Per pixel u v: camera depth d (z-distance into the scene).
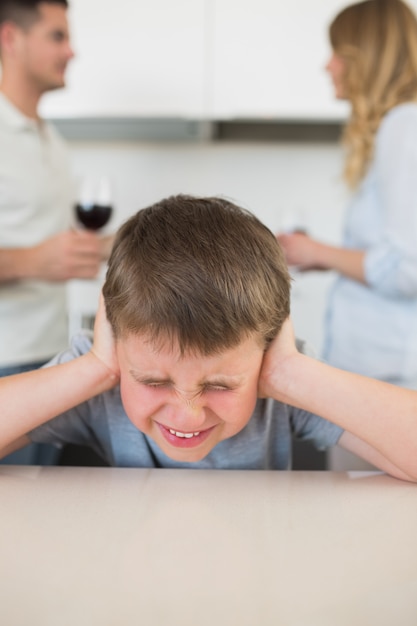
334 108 2.11
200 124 2.23
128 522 0.49
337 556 0.44
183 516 0.51
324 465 1.07
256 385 0.65
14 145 1.37
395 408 0.69
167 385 0.61
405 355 1.34
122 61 2.11
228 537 0.47
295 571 0.42
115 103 2.13
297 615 0.37
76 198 1.46
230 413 0.62
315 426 0.82
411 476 0.63
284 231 1.64
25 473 0.62
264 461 0.84
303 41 2.07
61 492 0.56
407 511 0.54
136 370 0.60
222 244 0.63
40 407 0.71
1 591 0.39
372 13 1.37
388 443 0.67
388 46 1.35
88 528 0.48
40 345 1.42
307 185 2.44
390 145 1.26
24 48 1.39
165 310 0.58
